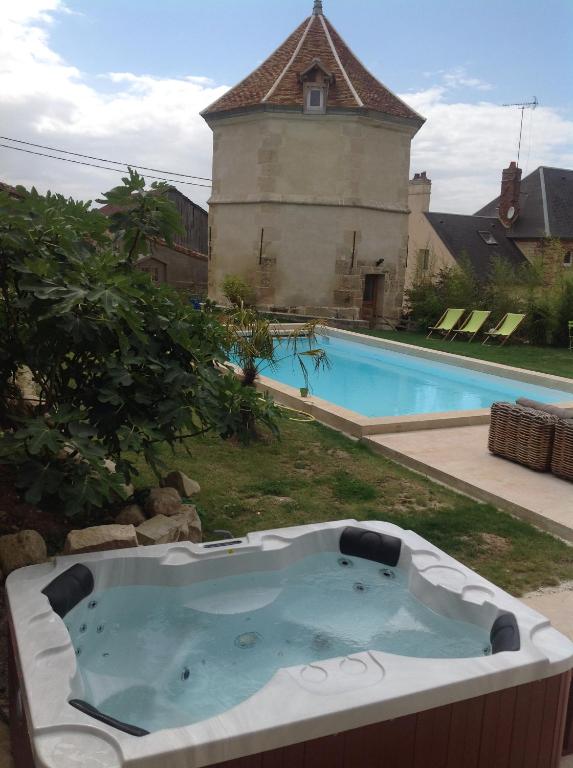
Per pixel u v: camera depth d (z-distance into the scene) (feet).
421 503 18.93
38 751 7.09
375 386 42.01
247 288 67.10
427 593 12.24
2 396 16.02
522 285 65.00
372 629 12.14
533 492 19.58
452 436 26.00
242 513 17.43
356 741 7.64
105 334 14.48
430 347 55.16
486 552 16.02
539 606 13.58
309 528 14.11
